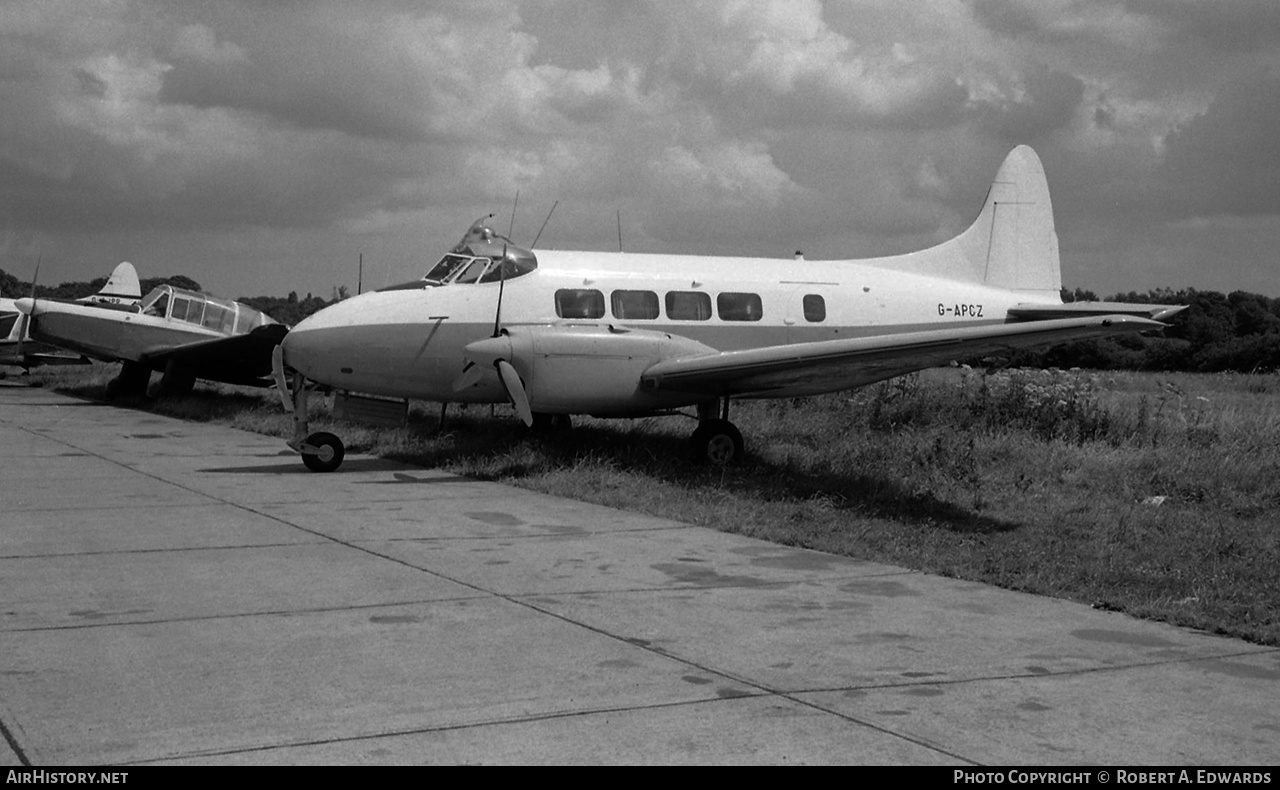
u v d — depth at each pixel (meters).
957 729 5.00
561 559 8.85
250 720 4.98
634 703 5.30
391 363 14.58
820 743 4.80
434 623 6.75
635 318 15.80
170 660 5.89
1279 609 7.47
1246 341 51.44
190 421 22.48
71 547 9.04
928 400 18.97
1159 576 8.44
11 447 17.05
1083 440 16.94
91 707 5.13
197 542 9.32
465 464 14.38
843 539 9.79
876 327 17.44
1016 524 10.77
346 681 5.57
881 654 6.24
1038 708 5.32
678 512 11.10
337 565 8.45
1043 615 7.26
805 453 15.51
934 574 8.52
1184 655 6.32
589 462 14.04
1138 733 4.98
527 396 13.62
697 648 6.29
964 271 19.14
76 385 33.84
